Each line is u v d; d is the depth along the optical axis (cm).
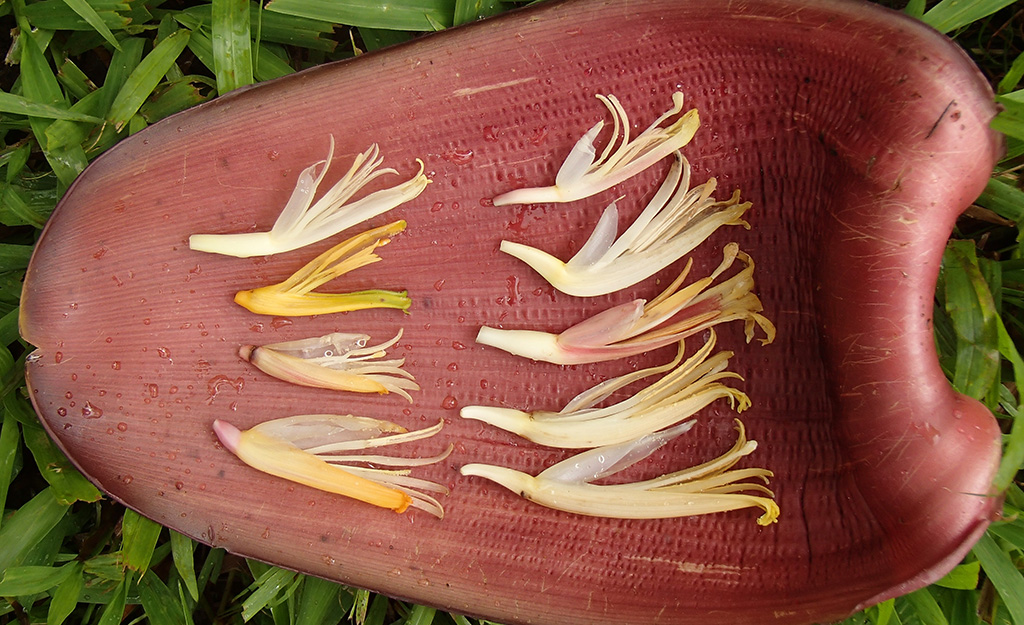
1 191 30
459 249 27
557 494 27
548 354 27
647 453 27
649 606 27
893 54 24
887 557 25
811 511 26
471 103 27
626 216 27
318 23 30
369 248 27
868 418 25
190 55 31
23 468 31
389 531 27
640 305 27
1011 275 29
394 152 27
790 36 25
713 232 27
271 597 29
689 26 26
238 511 27
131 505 27
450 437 27
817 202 26
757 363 27
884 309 25
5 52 31
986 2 28
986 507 25
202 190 27
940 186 24
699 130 26
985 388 27
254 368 27
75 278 27
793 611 26
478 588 27
